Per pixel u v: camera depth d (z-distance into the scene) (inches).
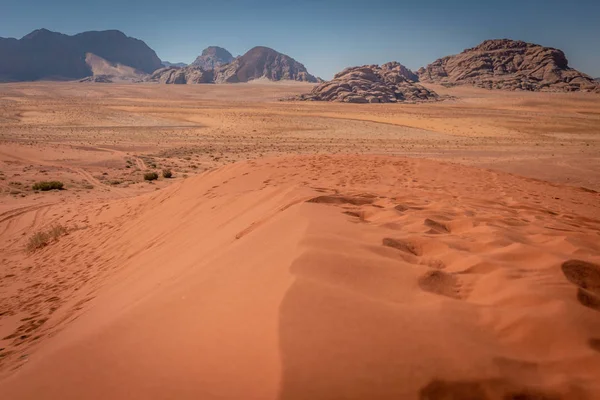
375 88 6909.5
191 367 72.2
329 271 100.1
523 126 2913.4
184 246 233.8
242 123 3016.7
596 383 63.3
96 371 77.1
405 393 59.4
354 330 73.4
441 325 76.5
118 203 641.6
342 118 3366.1
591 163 1314.0
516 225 180.2
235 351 72.9
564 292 88.8
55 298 258.4
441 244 128.7
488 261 109.8
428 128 2810.0
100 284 242.2
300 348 68.1
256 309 85.3
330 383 60.5
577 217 265.0
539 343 73.1
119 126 2738.7
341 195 220.5
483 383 62.1
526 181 559.2
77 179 1152.8
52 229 555.8
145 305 104.7
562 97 6737.2
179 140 2188.7
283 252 117.7
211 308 93.2
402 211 192.1
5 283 349.1
